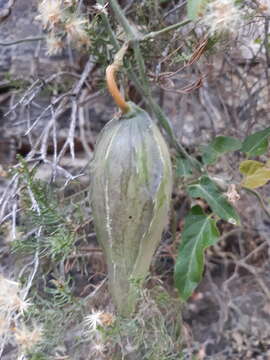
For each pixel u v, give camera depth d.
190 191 0.40
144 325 0.40
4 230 0.43
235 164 0.52
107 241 0.33
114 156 0.32
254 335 0.50
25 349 0.36
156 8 0.45
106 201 0.33
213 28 0.34
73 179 0.41
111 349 0.41
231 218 0.39
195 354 0.49
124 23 0.37
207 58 0.43
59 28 0.38
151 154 0.32
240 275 0.54
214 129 0.53
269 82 0.52
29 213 0.38
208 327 0.51
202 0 0.34
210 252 0.54
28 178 0.38
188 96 0.55
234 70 0.54
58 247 0.37
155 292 0.43
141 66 0.38
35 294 0.38
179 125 0.53
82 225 0.41
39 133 0.56
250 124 0.53
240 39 0.49
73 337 0.42
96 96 0.52
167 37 0.43
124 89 0.43
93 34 0.39
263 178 0.41
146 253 0.33
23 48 0.56
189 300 0.53
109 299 0.44
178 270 0.40
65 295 0.38
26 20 0.55
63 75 0.53
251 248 0.54
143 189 0.32
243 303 0.52
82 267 0.48
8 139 0.57
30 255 0.44
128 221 0.32
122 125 0.33
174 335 0.44
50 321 0.38
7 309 0.35
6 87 0.56
